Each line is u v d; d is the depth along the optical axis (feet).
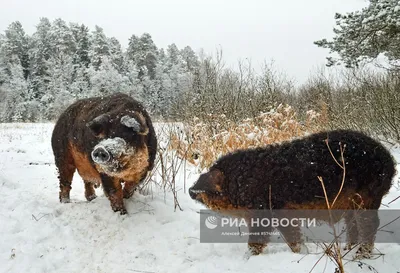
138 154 15.62
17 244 14.40
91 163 16.98
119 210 16.84
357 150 12.46
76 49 157.79
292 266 11.44
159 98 104.73
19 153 33.47
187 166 25.46
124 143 14.79
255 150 13.71
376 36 32.99
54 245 14.65
